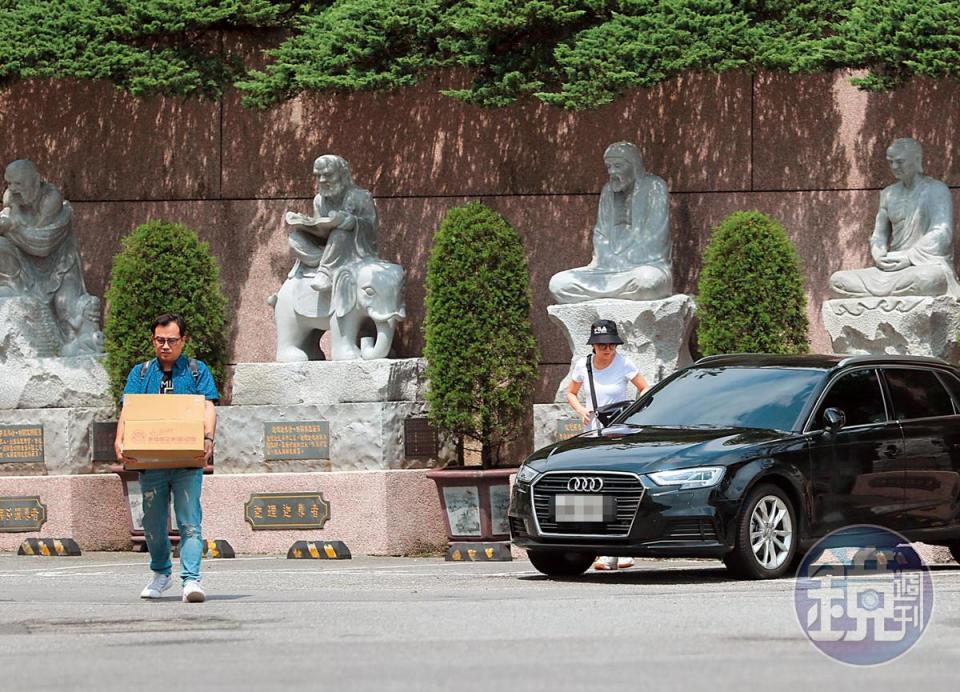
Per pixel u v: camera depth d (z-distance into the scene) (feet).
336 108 166.91
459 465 150.51
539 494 106.11
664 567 121.70
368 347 152.66
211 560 140.05
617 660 65.21
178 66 155.43
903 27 140.36
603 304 148.56
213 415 96.02
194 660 67.67
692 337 155.63
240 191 168.45
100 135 170.09
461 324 147.02
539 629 76.13
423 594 96.53
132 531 152.05
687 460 102.06
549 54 151.74
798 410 108.68
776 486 104.06
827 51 144.05
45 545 147.43
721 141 160.35
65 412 153.48
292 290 155.22
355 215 155.33
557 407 146.10
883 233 150.10
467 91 150.92
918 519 111.86
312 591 100.68
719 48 145.07
